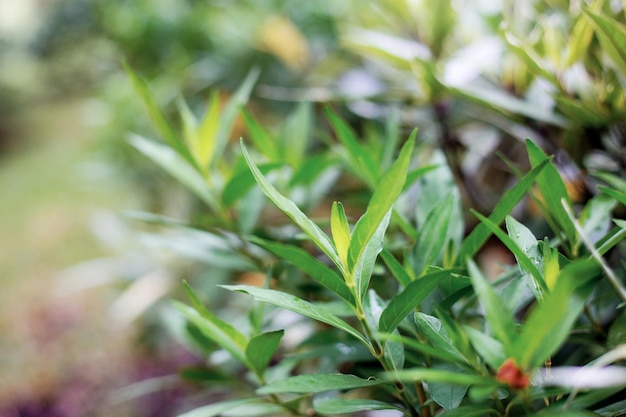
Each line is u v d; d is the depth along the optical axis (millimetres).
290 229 636
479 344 354
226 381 598
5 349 2076
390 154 597
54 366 1927
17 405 1748
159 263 1223
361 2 819
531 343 332
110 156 1580
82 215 3090
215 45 1596
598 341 471
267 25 1446
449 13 678
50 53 4746
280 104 1457
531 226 644
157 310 1428
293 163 656
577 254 443
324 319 399
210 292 1001
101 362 1887
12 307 2406
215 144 612
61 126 4465
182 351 1491
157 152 626
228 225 609
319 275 422
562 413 349
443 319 384
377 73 901
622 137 561
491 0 650
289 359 546
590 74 559
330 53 1326
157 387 669
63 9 4480
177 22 1724
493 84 639
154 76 1716
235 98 621
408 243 557
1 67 4844
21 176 3789
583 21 510
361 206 656
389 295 534
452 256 469
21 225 3125
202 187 615
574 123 558
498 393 393
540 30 580
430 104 687
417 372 335
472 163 768
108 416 1596
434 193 527
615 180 469
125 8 1872
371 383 404
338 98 704
